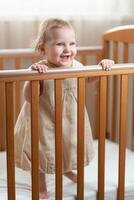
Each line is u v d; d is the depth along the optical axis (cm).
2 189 172
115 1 250
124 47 216
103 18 251
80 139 153
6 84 136
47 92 161
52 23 160
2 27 232
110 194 171
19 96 215
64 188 171
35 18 236
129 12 254
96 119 238
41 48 163
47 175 181
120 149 162
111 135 235
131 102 262
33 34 237
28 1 233
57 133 148
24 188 172
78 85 147
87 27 249
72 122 166
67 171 169
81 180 158
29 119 164
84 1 244
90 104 253
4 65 227
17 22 235
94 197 168
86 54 221
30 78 138
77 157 155
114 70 150
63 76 142
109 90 243
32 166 147
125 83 155
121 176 167
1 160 201
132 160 200
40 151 162
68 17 243
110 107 245
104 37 224
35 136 144
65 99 163
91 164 195
